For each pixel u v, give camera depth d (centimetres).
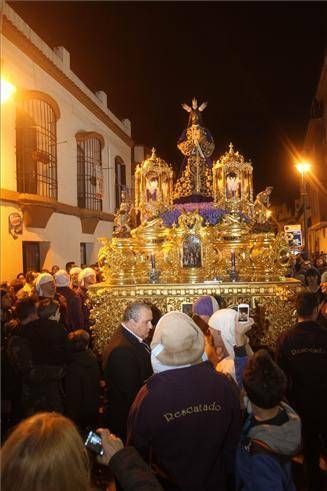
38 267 1309
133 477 201
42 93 1216
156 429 262
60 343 474
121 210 642
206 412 263
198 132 720
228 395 275
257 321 571
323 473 432
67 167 1460
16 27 1085
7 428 471
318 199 2634
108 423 425
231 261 594
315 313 428
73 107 1511
